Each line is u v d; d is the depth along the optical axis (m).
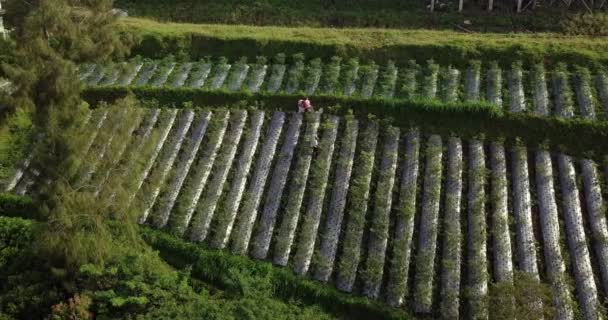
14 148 21.92
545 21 28.45
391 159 20.91
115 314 16.14
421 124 22.06
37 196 19.27
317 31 26.83
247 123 22.58
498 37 25.97
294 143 21.72
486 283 17.44
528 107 22.34
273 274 17.84
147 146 21.00
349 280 17.59
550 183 20.09
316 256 18.25
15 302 16.59
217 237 18.92
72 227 17.09
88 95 24.02
